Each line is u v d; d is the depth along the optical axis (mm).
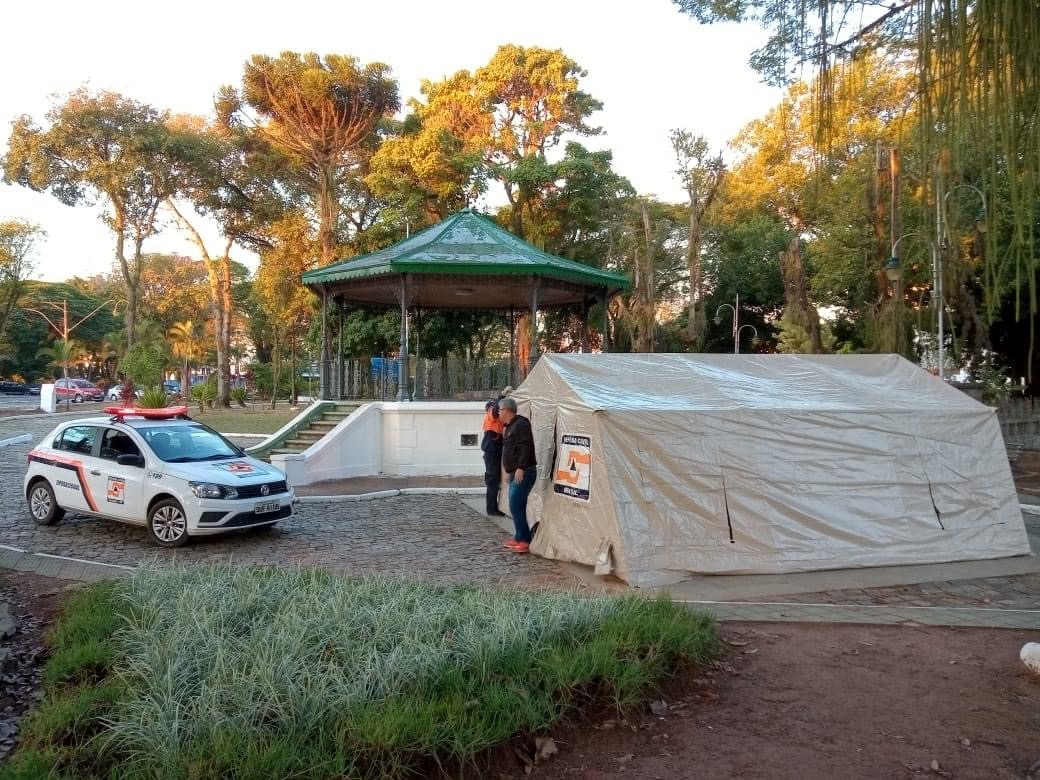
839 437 9312
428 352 28594
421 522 11734
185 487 9766
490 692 4516
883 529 9180
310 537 10602
